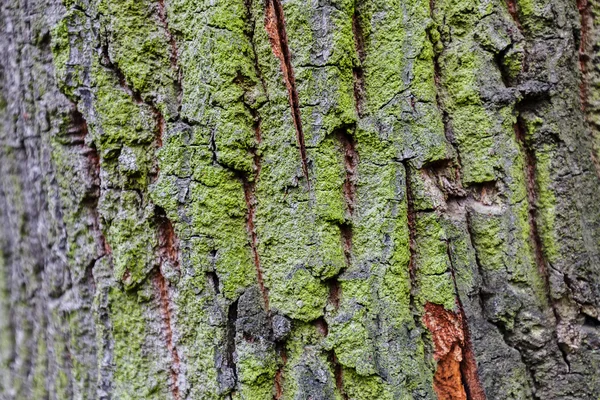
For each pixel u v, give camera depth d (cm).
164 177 43
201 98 43
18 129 51
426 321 43
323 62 42
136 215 44
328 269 42
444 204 43
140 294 45
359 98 43
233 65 42
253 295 43
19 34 49
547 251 44
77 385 48
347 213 43
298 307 42
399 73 42
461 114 43
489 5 43
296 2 42
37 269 53
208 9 42
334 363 43
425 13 42
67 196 46
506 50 43
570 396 43
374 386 42
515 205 43
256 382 43
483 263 43
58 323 49
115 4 43
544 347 43
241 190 43
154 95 44
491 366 43
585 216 44
